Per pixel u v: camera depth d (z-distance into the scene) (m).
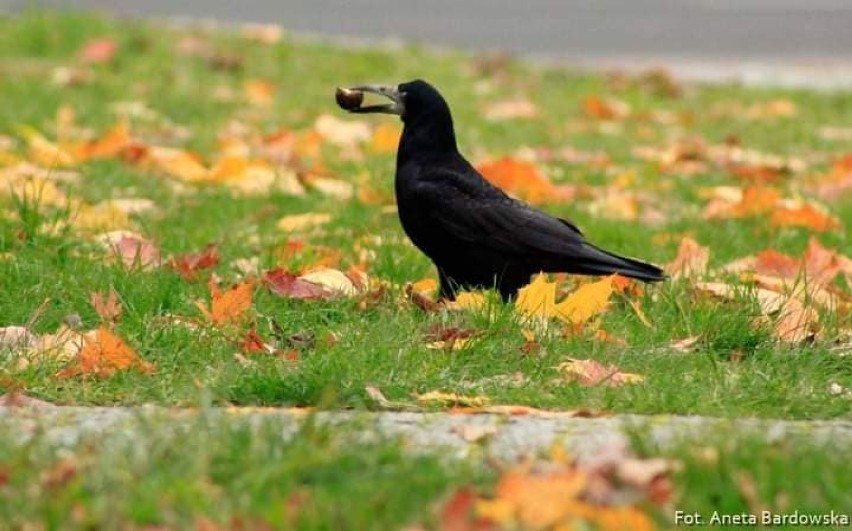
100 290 11.04
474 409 8.66
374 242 13.09
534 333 10.20
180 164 15.72
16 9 31.39
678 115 21.55
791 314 10.90
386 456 7.30
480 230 11.54
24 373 9.27
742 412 8.88
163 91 21.75
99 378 9.33
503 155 18.17
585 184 16.55
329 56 25.19
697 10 36.22
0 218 12.68
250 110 20.86
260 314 10.66
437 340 10.07
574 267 11.51
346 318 10.77
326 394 8.08
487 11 35.84
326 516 6.51
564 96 23.22
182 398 8.95
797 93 24.19
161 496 6.68
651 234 14.33
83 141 17.11
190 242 13.16
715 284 11.64
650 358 9.99
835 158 19.08
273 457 7.17
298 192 15.52
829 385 9.59
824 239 14.27
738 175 17.14
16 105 19.73
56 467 6.93
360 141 18.58
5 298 10.90
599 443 7.80
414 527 6.46
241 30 26.67
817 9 36.22
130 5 34.78
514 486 6.67
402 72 24.23
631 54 29.59
